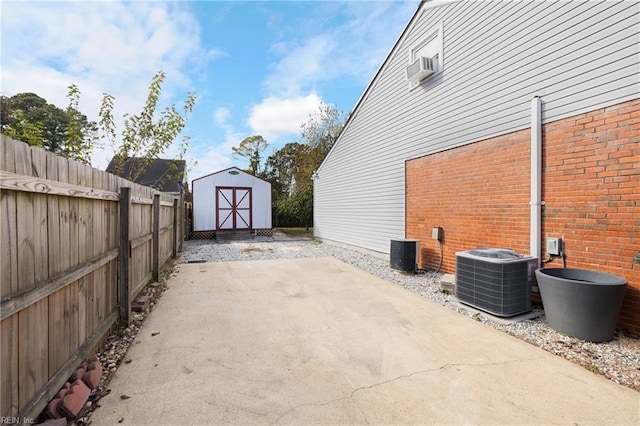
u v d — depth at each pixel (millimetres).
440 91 6148
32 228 1806
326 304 4398
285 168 25875
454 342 3156
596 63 3607
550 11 4113
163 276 6051
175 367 2605
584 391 2301
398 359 2789
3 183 1491
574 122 3832
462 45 5605
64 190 2137
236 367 2621
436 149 6266
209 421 1936
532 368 2637
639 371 2596
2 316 1486
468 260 4289
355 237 9719
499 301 3816
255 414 2016
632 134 3283
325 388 2322
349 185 10078
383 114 8117
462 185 5629
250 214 15086
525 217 4453
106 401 2115
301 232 18234
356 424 1929
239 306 4281
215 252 9805
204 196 14305
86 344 2566
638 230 3238
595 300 3074
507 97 4746
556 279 3350
